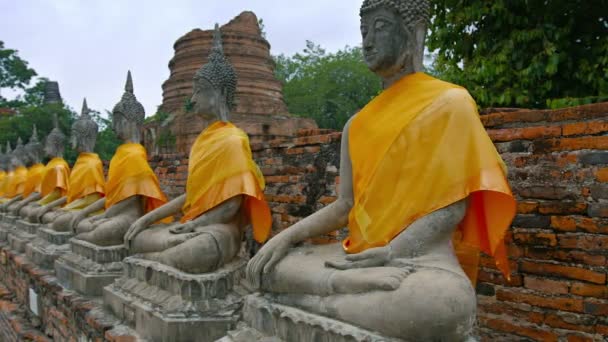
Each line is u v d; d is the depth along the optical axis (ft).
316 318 11.34
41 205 36.96
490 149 10.75
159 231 19.39
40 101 134.62
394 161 11.50
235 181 17.69
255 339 12.66
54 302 24.95
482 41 27.91
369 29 12.29
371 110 12.60
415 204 11.10
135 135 25.80
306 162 22.49
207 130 19.31
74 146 32.60
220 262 17.24
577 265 13.43
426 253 11.00
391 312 10.07
